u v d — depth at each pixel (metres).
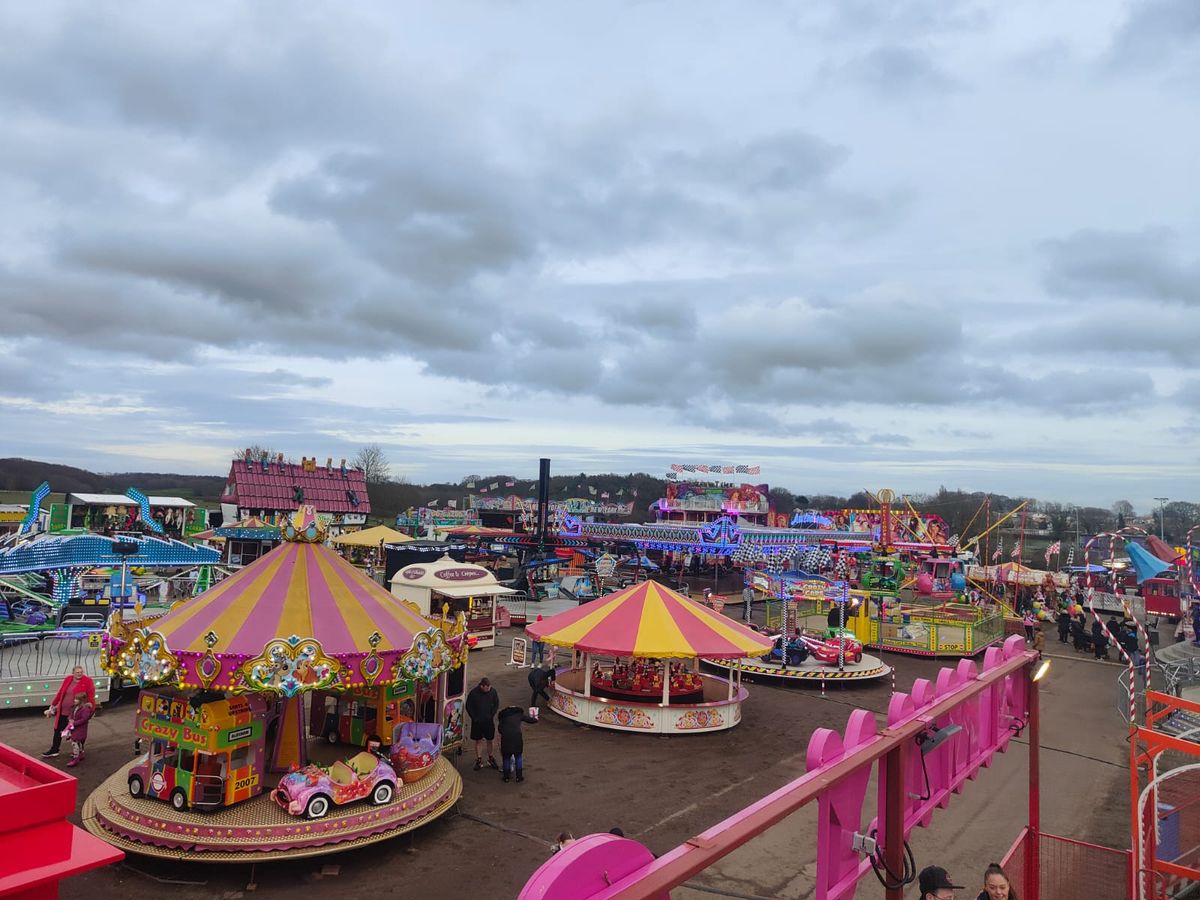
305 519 13.08
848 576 35.84
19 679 16.91
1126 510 75.62
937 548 55.69
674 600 20.03
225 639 10.95
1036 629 35.81
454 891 9.89
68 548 22.14
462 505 91.19
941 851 12.04
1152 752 8.53
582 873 2.49
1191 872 8.80
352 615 12.16
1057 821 13.45
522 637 25.06
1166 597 36.84
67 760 14.05
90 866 2.89
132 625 11.21
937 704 5.81
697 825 12.50
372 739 12.23
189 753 10.58
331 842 10.23
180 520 52.28
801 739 17.95
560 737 17.47
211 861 9.78
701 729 18.12
